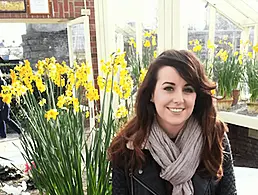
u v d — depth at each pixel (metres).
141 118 1.10
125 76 1.73
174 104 1.01
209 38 3.66
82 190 1.49
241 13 3.57
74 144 1.46
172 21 3.10
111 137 1.54
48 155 1.47
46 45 7.31
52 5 4.87
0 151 4.39
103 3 4.07
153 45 3.37
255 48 3.05
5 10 4.66
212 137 1.10
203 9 3.52
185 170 1.05
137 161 1.09
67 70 1.69
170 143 1.07
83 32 4.48
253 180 2.04
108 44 4.11
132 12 4.02
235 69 3.43
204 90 1.05
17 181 2.65
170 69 1.02
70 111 1.56
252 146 3.54
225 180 1.15
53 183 1.51
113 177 1.14
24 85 1.70
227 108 3.45
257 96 3.23
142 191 1.08
